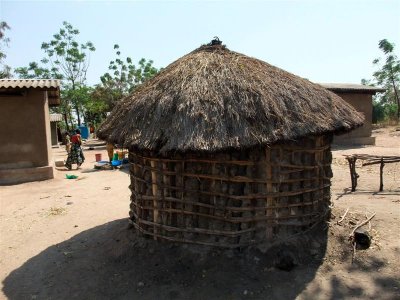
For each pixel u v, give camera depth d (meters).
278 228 5.02
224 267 4.66
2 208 8.63
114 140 5.18
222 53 5.73
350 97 19.05
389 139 23.03
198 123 4.43
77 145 14.47
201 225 4.95
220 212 4.84
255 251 4.82
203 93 4.78
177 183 4.97
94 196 9.59
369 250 5.16
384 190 9.02
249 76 5.08
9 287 4.84
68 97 30.95
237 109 4.57
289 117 4.65
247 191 4.78
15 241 6.47
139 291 4.48
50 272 5.17
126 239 5.68
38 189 10.54
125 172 13.38
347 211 6.48
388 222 6.23
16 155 11.66
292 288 4.36
